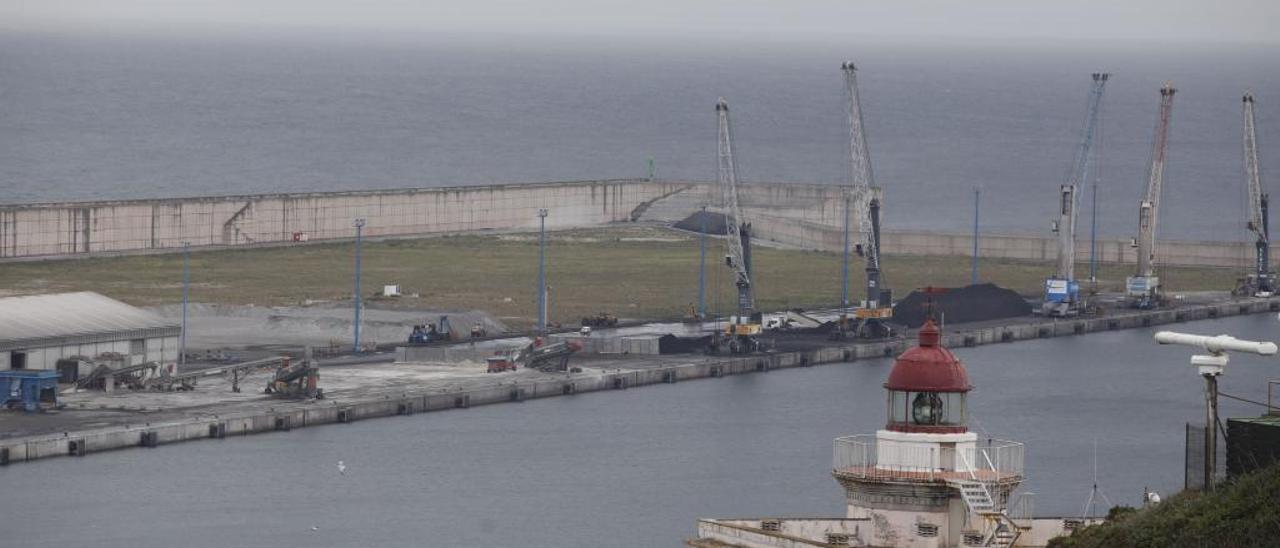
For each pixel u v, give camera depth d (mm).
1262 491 128625
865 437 156125
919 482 133875
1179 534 130000
